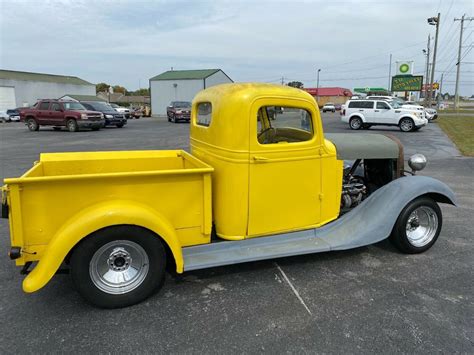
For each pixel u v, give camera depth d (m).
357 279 3.67
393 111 20.44
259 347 2.67
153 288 3.22
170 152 4.55
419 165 4.51
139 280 3.18
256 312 3.11
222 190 3.53
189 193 3.28
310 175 3.80
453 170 9.43
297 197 3.76
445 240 4.72
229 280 3.65
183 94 52.84
